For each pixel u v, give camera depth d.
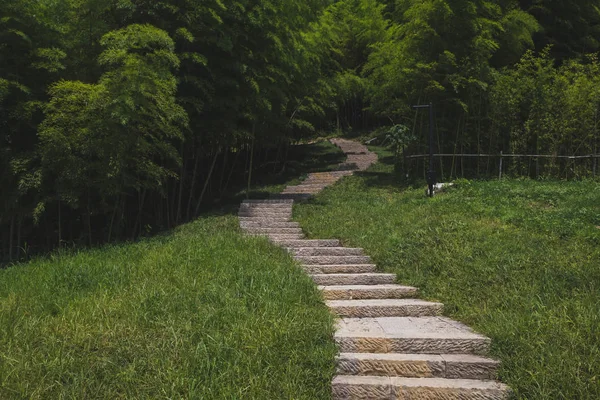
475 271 5.38
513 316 4.16
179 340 3.67
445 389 3.40
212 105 9.84
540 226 6.62
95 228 10.09
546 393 3.17
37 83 8.18
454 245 6.18
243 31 10.05
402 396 3.41
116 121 7.54
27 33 7.81
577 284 4.69
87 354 3.54
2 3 7.43
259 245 6.52
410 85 12.43
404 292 5.33
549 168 12.31
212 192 13.31
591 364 3.34
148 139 8.94
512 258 5.48
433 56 12.13
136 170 8.59
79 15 8.53
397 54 12.35
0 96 7.29
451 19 11.81
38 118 8.18
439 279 5.45
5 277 5.74
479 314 4.46
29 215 8.33
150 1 8.91
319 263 6.58
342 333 4.12
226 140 10.95
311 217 9.14
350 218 8.73
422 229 6.99
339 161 17.39
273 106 12.05
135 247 6.81
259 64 10.60
